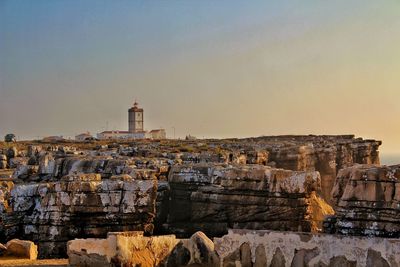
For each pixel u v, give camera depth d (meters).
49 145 114.75
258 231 29.11
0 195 48.28
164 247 31.53
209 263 30.80
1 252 36.03
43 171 59.25
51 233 42.59
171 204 51.19
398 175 33.19
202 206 49.78
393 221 32.66
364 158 102.69
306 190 47.72
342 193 35.62
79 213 42.78
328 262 27.36
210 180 50.12
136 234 31.36
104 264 30.72
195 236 31.45
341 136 123.50
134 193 43.59
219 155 70.44
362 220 33.38
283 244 28.42
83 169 57.66
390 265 26.14
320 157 91.12
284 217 47.75
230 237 29.77
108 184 43.53
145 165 57.56
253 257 29.11
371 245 26.56
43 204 43.25
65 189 43.06
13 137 138.62
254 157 79.38
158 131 191.38
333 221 35.66
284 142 108.88
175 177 51.34
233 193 48.97
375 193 33.44
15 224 43.62
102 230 42.94
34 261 33.91
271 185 48.09
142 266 30.77
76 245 31.55
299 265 27.94
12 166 85.44
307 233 28.05
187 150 87.31
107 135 185.12
